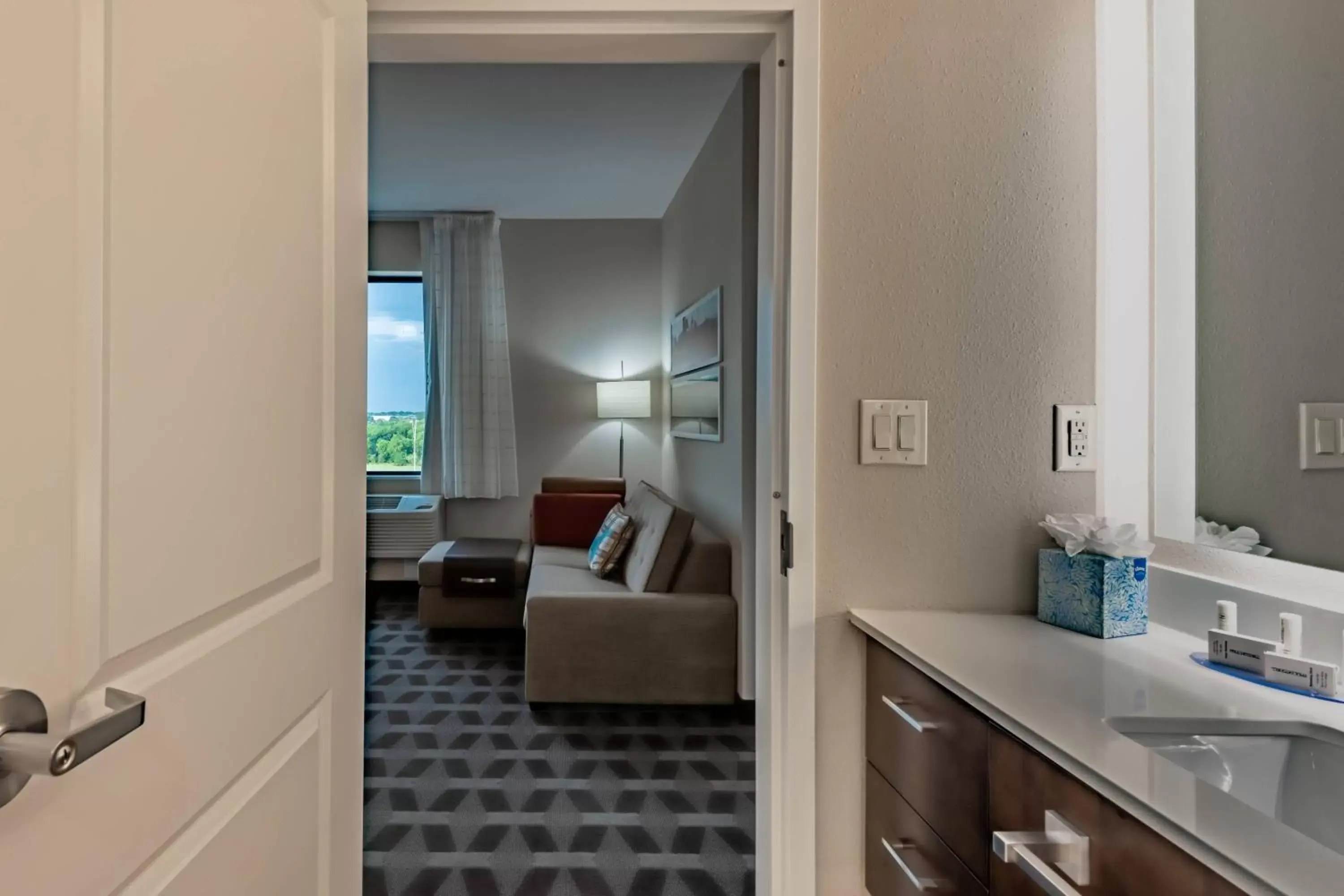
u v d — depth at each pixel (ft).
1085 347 4.24
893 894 3.70
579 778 7.45
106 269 1.76
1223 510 3.59
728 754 8.05
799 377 4.13
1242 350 3.49
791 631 4.13
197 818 2.17
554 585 10.31
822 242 4.16
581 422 17.04
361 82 3.43
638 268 17.03
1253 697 2.81
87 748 1.44
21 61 1.50
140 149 1.87
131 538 1.86
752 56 4.43
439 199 15.30
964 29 4.18
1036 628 3.87
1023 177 4.20
